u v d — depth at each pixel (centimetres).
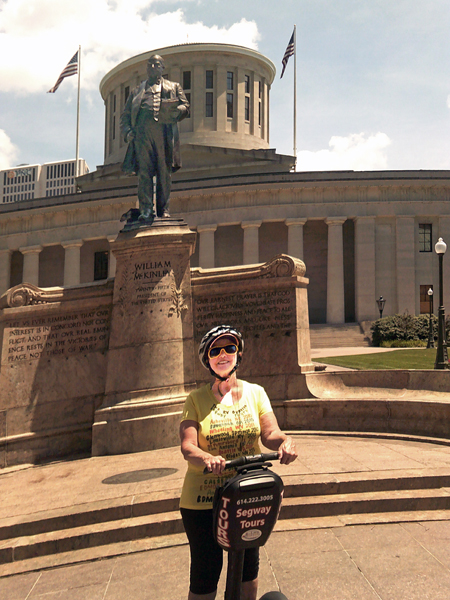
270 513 306
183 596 487
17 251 6234
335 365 2294
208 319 1170
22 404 1084
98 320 1174
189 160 6638
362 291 5316
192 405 367
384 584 474
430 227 5497
